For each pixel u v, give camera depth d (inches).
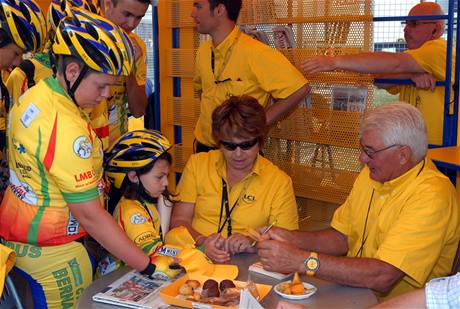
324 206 143.8
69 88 70.9
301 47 137.3
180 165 169.6
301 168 143.0
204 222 97.8
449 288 57.1
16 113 72.8
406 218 75.1
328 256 71.8
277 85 123.2
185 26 159.0
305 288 68.8
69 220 75.5
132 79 122.6
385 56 124.7
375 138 76.2
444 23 153.6
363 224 83.8
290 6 136.7
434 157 112.6
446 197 76.4
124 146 83.5
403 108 76.6
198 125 139.9
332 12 130.8
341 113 133.2
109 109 117.9
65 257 76.4
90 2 99.3
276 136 144.3
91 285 70.0
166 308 63.0
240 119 90.4
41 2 158.6
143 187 83.9
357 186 86.0
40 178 72.7
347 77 131.5
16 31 84.0
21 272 76.9
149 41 188.7
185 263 71.9
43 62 98.6
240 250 82.0
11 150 74.9
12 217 75.6
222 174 96.9
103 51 69.2
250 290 64.4
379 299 79.6
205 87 134.4
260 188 95.4
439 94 131.6
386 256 73.0
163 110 169.2
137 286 69.2
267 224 95.4
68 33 69.2
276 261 71.3
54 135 69.4
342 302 66.0
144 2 109.9
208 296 64.8
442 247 76.9
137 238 80.3
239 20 145.6
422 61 127.0
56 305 77.7
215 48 129.1
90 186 70.4
